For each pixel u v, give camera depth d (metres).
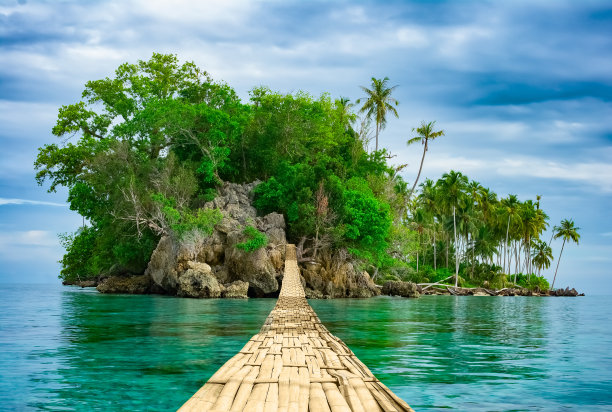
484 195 94.19
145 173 50.91
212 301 36.41
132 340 16.11
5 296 42.03
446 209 82.38
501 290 80.38
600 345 17.36
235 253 43.22
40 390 9.71
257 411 5.84
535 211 98.44
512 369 12.45
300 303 23.78
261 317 23.91
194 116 52.16
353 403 6.23
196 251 43.03
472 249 93.50
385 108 75.06
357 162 64.50
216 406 6.07
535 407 8.95
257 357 9.69
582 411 8.73
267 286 42.91
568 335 20.64
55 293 47.31
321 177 49.22
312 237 47.62
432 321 25.70
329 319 25.11
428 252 97.56
